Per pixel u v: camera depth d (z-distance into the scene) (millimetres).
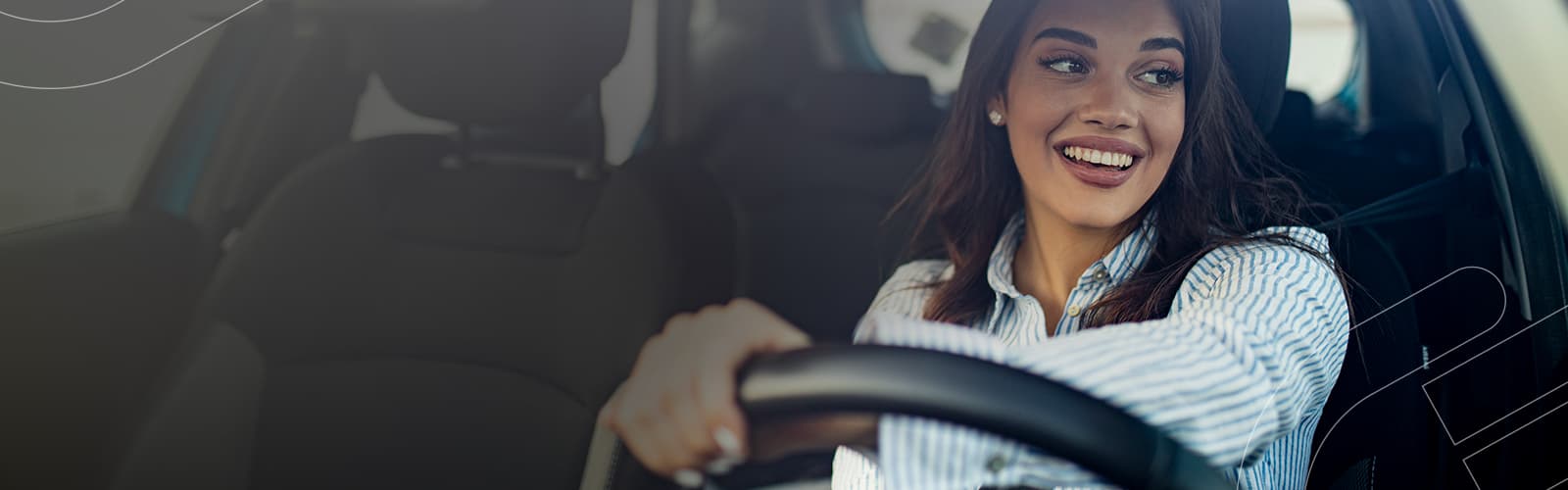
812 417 480
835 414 476
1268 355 559
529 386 948
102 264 953
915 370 471
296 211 1003
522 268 964
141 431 954
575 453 883
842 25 1138
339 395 994
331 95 1033
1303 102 901
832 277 1049
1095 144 762
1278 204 747
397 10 960
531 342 951
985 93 864
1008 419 470
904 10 1146
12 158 970
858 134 1070
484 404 968
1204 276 690
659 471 562
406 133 1036
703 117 1092
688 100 1091
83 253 946
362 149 1024
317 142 1034
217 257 999
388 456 978
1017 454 479
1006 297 852
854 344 487
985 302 870
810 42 1134
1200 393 509
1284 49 737
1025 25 809
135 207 986
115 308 957
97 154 992
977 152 877
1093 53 765
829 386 471
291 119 1022
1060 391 487
